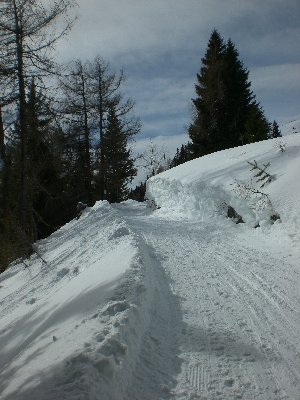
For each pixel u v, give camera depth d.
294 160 10.88
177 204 15.79
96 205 19.67
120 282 5.60
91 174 27.62
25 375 3.90
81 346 3.94
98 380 3.35
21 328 6.14
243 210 10.73
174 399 3.48
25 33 11.94
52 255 11.77
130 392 3.53
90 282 6.47
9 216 11.71
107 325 4.29
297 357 4.18
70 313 5.29
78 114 25.50
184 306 5.52
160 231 11.31
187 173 15.54
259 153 13.01
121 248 8.24
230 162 13.73
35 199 19.67
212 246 9.24
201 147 27.97
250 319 5.09
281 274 6.80
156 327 4.82
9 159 12.78
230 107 27.73
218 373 3.89
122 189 34.00
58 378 3.49
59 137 15.97
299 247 8.01
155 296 5.80
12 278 11.07
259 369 3.96
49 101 12.82
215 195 12.30
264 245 8.78
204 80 28.34
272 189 9.91
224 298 5.82
